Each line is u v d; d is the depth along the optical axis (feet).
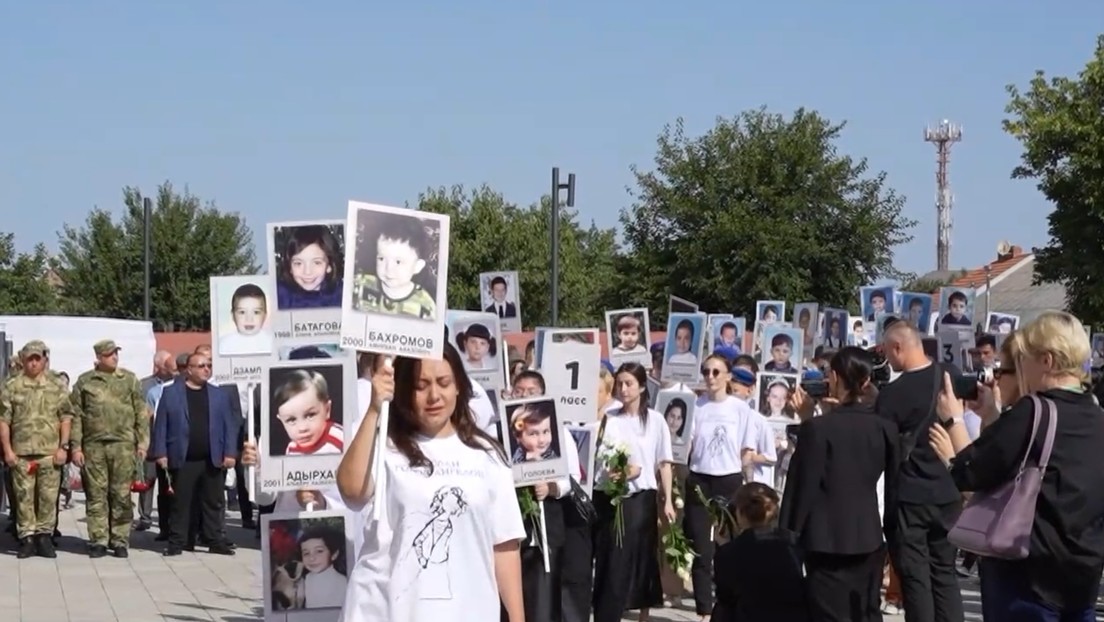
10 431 51.13
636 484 36.47
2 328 80.74
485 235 176.35
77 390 51.93
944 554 29.76
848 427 27.66
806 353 68.44
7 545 54.54
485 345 37.27
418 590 16.94
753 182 136.98
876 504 27.68
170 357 60.29
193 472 53.11
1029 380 20.58
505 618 28.45
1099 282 92.68
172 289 161.38
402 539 17.07
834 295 137.69
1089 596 19.94
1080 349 20.24
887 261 140.36
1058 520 19.71
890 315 62.85
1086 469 19.72
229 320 33.42
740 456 39.93
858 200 139.54
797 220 137.28
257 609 40.86
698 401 41.04
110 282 160.76
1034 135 92.94
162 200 163.73
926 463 29.43
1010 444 19.85
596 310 162.50
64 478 69.21
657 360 57.98
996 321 69.46
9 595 42.98
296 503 29.19
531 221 180.04
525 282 175.94
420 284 19.21
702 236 136.67
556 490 33.14
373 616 17.07
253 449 32.63
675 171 139.74
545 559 32.01
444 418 17.69
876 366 32.48
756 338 69.36
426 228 19.39
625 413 37.42
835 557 27.48
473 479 17.38
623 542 35.94
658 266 138.62
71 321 82.23
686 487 39.68
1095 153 90.68
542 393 33.37
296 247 27.81
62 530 60.34
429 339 18.92
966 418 41.55
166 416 53.26
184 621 38.73
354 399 26.07
